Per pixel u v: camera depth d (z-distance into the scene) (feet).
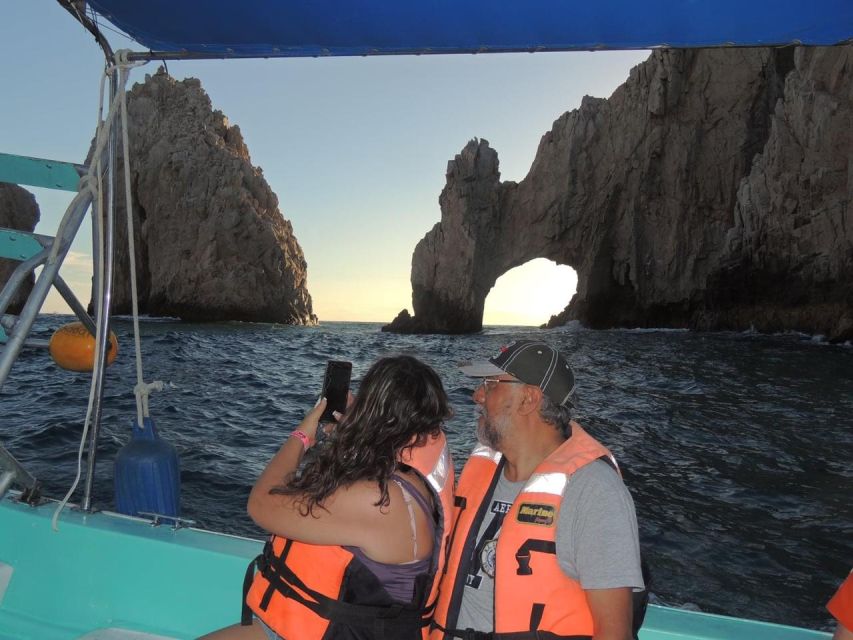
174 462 9.99
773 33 7.53
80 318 10.02
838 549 20.22
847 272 127.75
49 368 62.44
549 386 6.12
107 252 9.12
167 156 237.66
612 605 5.26
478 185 210.79
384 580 5.62
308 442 6.58
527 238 213.05
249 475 27.27
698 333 159.12
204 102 260.62
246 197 244.22
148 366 72.18
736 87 171.83
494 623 5.71
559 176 205.46
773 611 16.31
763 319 147.33
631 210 190.49
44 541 9.03
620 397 56.49
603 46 8.10
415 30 7.88
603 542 5.35
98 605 8.73
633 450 35.06
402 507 5.65
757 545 20.54
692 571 18.52
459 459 31.89
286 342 137.28
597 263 199.72
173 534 8.89
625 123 192.85
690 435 39.34
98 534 8.80
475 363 6.41
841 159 131.13
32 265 8.18
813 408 49.90
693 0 6.97
